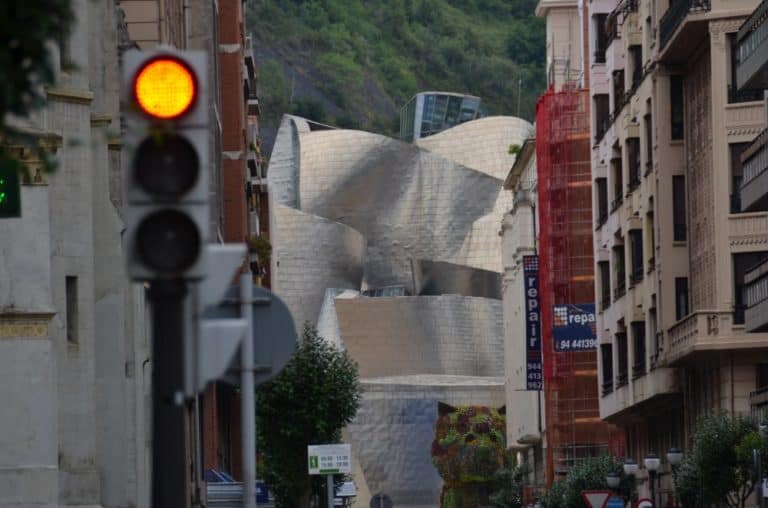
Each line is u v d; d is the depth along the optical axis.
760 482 96.62
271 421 125.75
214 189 136.12
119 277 80.69
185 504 24.59
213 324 25.95
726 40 126.50
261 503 118.12
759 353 126.25
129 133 23.61
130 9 101.19
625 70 153.50
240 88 168.25
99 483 75.38
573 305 190.75
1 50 22.00
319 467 92.00
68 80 74.75
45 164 23.31
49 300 69.56
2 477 68.88
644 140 145.75
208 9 140.38
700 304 133.75
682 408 143.38
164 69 23.52
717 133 126.62
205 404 136.38
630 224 150.25
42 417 69.19
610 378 169.75
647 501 98.88
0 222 68.94
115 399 80.69
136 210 23.59
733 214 126.50
